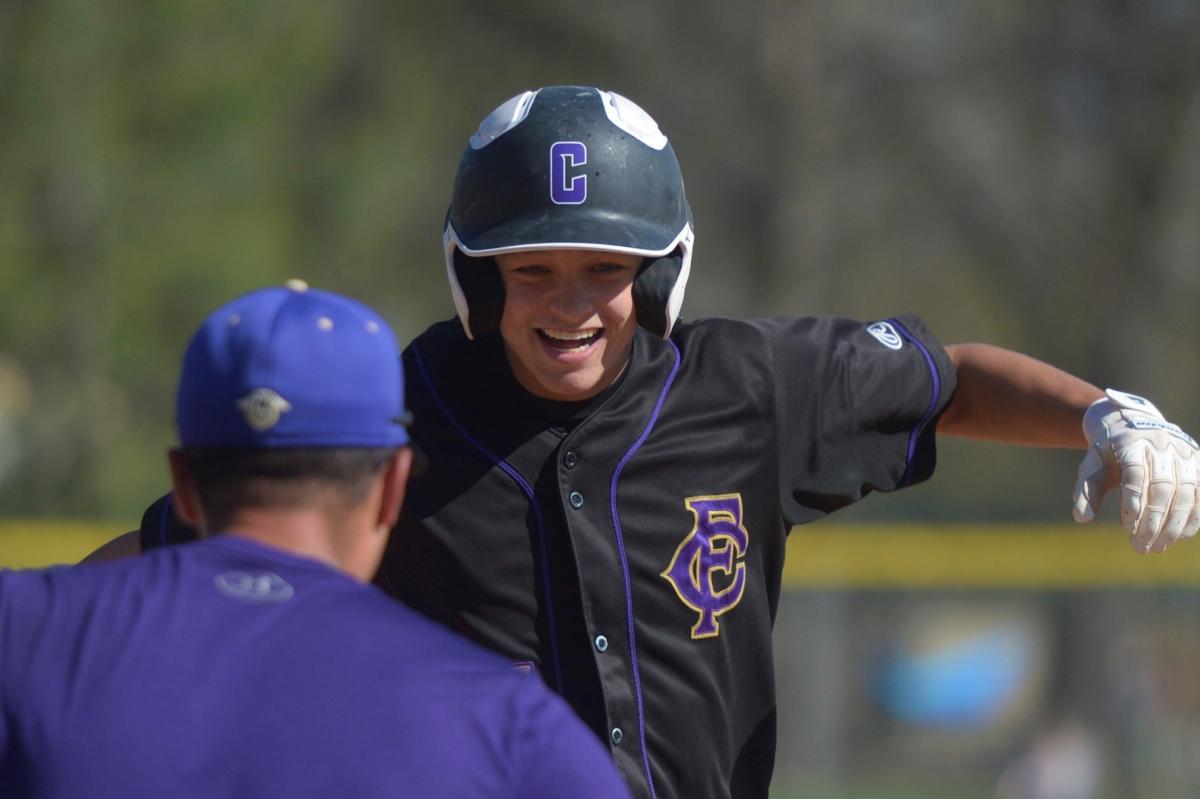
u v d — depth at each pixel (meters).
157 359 47.09
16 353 46.38
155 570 8.10
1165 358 81.38
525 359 11.42
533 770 7.61
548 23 67.12
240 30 47.81
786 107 68.94
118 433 47.25
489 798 7.53
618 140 11.39
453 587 11.66
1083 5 70.88
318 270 53.84
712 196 70.56
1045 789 48.50
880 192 78.19
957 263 90.69
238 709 7.57
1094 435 12.00
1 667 7.83
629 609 11.59
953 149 74.19
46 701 7.67
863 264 89.44
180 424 8.38
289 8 49.62
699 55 69.19
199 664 7.70
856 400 12.39
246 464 8.13
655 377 11.93
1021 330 84.75
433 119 65.31
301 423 8.12
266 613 7.86
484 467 11.69
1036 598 51.88
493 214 11.26
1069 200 73.94
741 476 11.98
